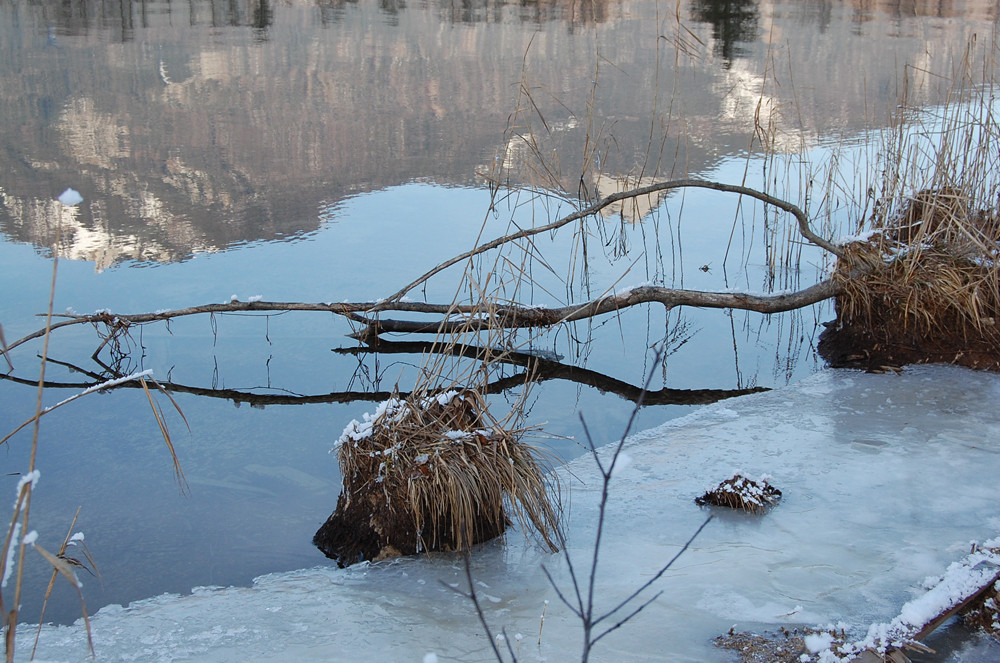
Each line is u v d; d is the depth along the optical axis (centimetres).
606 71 1500
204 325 696
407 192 966
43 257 783
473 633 320
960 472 454
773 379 620
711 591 346
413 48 1683
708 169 1034
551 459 494
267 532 427
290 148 1100
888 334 645
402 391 597
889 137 798
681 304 681
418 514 389
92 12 2055
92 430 538
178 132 1152
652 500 434
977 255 657
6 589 380
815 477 453
